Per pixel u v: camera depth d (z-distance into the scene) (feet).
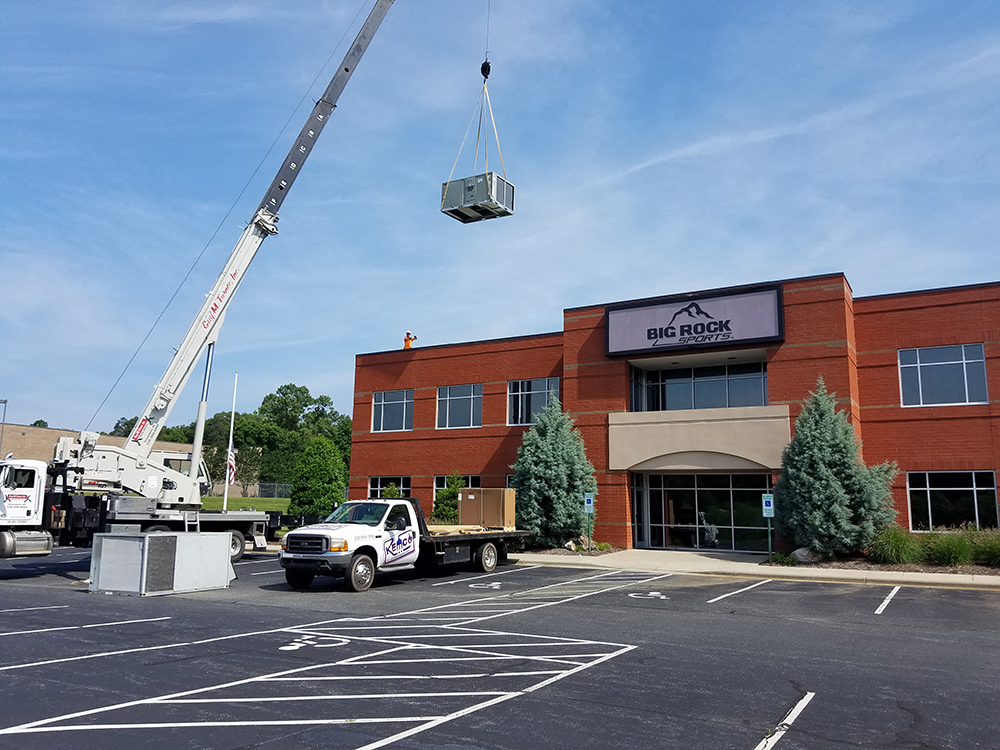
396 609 48.01
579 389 100.27
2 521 67.67
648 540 97.09
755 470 87.86
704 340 91.20
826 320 85.51
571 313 102.63
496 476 110.01
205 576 58.80
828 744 21.25
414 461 118.21
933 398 83.66
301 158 81.82
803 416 80.79
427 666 30.86
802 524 76.89
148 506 71.72
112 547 56.65
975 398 81.61
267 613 46.09
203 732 21.86
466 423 114.83
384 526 60.49
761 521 90.53
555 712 24.16
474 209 72.59
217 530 81.15
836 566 73.31
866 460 85.76
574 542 92.38
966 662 32.73
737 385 96.73
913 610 48.65
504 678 28.84
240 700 25.38
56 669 30.01
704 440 89.45
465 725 22.67
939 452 82.33
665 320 94.12
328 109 82.94
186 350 76.48
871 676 29.71
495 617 44.60
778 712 24.39
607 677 29.09
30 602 51.21
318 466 129.59
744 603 51.52
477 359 115.14
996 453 79.51
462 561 72.02
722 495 93.66
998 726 23.18
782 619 44.62
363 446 123.95
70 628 40.14
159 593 55.16
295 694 26.25
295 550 58.03
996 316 81.41
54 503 70.90
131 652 33.50
